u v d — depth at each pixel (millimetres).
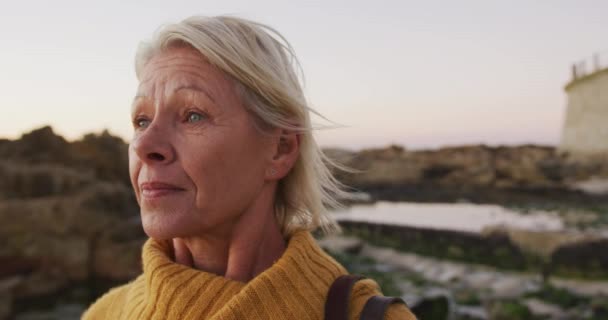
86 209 14500
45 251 13016
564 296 12695
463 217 25641
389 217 25703
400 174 40031
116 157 19922
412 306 6609
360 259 18281
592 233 16625
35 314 11352
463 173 39000
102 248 13836
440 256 18391
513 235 17719
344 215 26438
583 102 37000
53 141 18500
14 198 14539
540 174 36188
